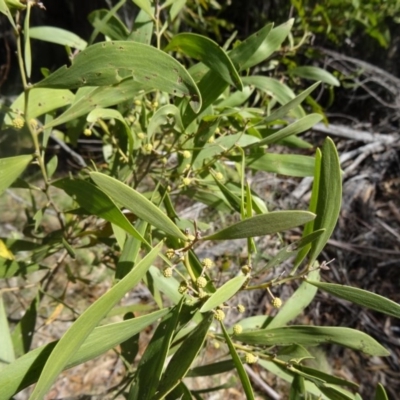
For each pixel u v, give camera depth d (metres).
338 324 1.17
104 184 0.26
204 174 0.49
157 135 0.60
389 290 1.24
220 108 0.50
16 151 0.62
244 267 0.32
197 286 0.33
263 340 0.36
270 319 0.42
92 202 0.33
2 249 0.41
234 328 0.37
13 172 0.35
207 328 0.32
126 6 1.14
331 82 0.64
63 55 1.29
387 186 1.49
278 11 1.24
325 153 0.30
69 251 0.42
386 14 1.14
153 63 0.30
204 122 0.42
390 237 1.33
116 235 0.38
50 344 0.28
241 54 0.38
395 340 1.15
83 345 0.28
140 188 0.99
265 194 1.28
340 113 1.65
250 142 0.46
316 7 1.02
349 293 0.31
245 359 0.36
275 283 0.33
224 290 0.30
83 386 0.99
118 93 0.36
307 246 0.32
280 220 0.26
